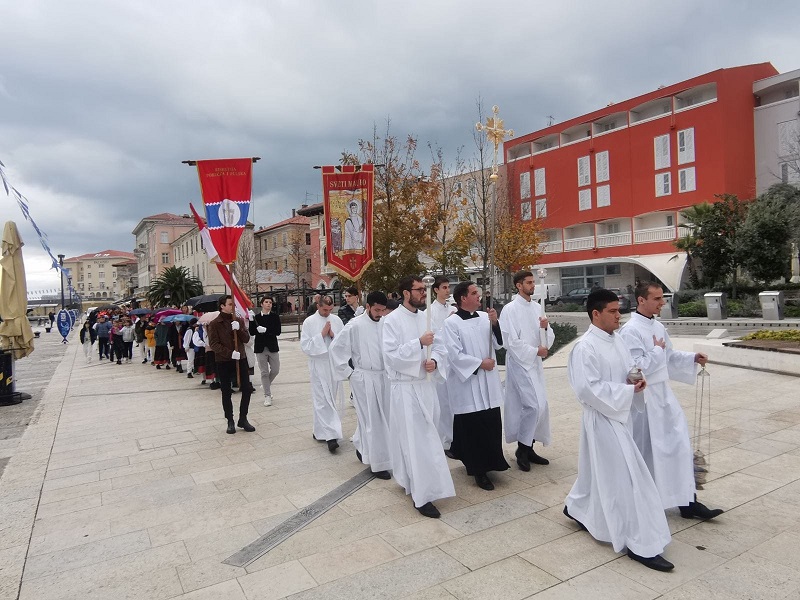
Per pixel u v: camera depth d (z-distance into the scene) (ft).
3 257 38.22
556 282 138.62
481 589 11.49
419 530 14.52
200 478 19.49
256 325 31.76
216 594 11.75
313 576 12.32
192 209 28.19
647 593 11.10
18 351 38.83
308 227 185.78
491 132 42.19
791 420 23.29
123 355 66.74
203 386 41.70
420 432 15.87
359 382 19.97
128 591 12.00
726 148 106.52
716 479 17.12
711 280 96.22
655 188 117.80
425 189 66.49
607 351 13.29
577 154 131.85
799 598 10.69
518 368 19.16
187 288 145.18
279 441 24.16
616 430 12.69
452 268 69.10
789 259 87.10
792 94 105.60
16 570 13.07
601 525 13.07
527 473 18.74
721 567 11.98
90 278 405.59
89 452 23.44
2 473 20.75
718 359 37.81
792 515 14.43
